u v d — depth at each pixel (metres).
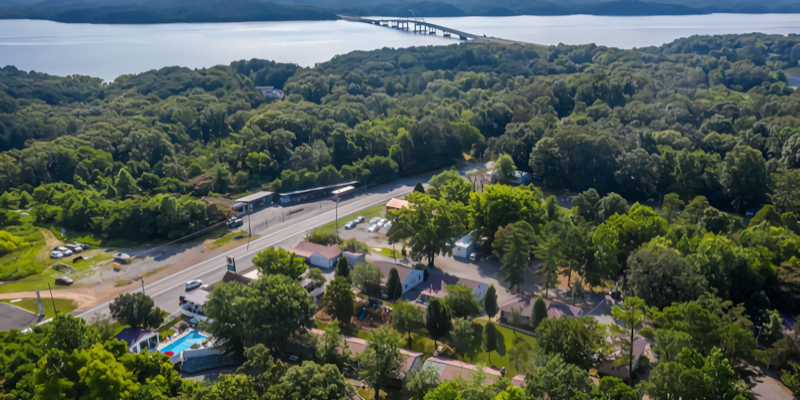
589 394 75.81
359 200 186.88
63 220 158.75
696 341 88.38
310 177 193.38
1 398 79.06
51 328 88.75
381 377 87.88
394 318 107.19
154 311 108.44
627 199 188.88
